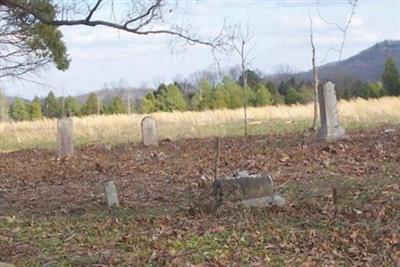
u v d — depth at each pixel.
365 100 34.16
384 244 7.31
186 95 51.59
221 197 9.48
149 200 10.99
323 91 18.34
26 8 9.23
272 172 13.37
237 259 7.05
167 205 10.41
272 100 44.12
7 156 21.08
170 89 46.31
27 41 19.59
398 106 29.72
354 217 8.61
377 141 17.25
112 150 20.52
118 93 55.75
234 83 44.91
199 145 20.16
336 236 7.70
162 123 31.36
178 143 21.41
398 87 43.22
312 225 8.34
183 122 31.55
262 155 16.19
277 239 7.73
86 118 34.91
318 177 12.34
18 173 16.11
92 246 7.96
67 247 7.99
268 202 9.48
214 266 6.85
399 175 11.98
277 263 6.87
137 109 48.88
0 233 8.89
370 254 7.03
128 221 9.23
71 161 17.92
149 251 7.51
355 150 15.66
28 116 50.16
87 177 14.65
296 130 23.88
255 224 8.49
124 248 7.79
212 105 43.38
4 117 47.72
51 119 38.00
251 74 47.59
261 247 7.48
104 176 14.65
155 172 14.76
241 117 32.00
